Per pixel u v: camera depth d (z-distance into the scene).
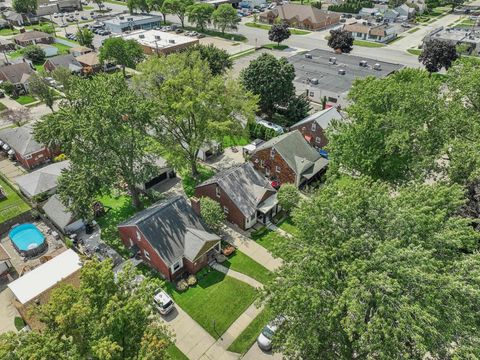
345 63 75.56
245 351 27.06
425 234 20.25
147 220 32.97
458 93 36.53
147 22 118.31
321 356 20.36
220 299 31.06
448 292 17.14
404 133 32.34
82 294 18.55
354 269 17.91
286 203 38.72
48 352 16.17
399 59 87.50
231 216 39.16
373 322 17.05
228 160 51.00
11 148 51.44
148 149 41.72
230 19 107.56
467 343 17.27
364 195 21.61
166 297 30.02
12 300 31.25
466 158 29.73
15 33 114.12
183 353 26.95
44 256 34.50
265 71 57.50
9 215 39.81
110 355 15.22
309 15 115.94
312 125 50.78
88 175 35.12
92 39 99.25
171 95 41.03
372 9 133.88
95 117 34.03
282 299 19.69
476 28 100.69
